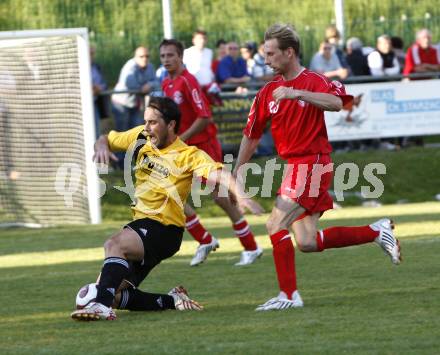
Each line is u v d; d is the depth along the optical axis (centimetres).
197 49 5228
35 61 4612
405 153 5297
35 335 1920
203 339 1794
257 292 2453
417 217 4222
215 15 7738
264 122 2230
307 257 3138
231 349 1688
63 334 1916
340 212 4609
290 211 2156
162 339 1809
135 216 2173
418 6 7869
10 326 2059
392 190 5034
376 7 7894
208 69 5203
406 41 7488
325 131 2191
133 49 7056
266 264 3041
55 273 3044
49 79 4597
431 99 5278
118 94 4997
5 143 4662
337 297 2281
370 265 2866
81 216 4644
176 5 7750
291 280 2150
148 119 2148
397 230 3747
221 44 5434
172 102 2170
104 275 2075
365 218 4275
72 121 4578
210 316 2072
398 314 2000
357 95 5209
